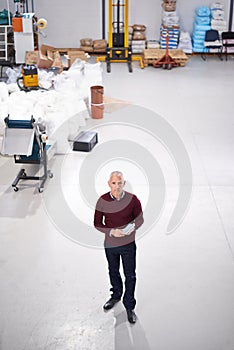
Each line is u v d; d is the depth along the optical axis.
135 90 10.41
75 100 8.05
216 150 7.47
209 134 8.07
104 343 4.01
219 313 4.32
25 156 6.28
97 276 4.77
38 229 5.48
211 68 12.27
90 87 8.53
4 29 11.34
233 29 13.39
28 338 4.05
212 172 6.79
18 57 10.83
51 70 9.66
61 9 13.08
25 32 10.59
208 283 4.68
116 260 4.16
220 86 10.77
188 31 13.49
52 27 13.25
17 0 10.84
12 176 6.60
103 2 13.07
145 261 4.97
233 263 4.96
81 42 13.12
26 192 6.21
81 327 4.17
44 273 4.80
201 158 7.20
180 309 4.36
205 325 4.19
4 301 4.44
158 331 4.13
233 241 5.31
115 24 13.26
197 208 5.91
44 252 5.10
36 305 4.40
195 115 8.94
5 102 7.54
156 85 10.80
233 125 8.48
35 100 7.68
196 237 5.36
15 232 5.43
